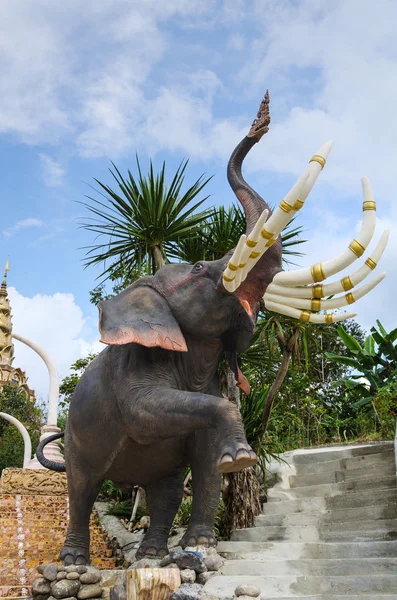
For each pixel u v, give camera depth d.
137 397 4.66
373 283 4.52
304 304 4.51
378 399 13.09
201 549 4.82
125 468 5.33
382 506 6.34
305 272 4.27
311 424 14.27
